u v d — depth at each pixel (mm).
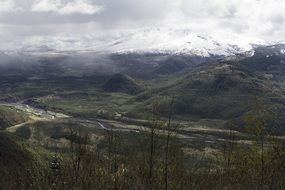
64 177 78062
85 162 76875
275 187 69875
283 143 68625
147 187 66312
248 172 71812
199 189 68938
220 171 74125
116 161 72562
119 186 70562
